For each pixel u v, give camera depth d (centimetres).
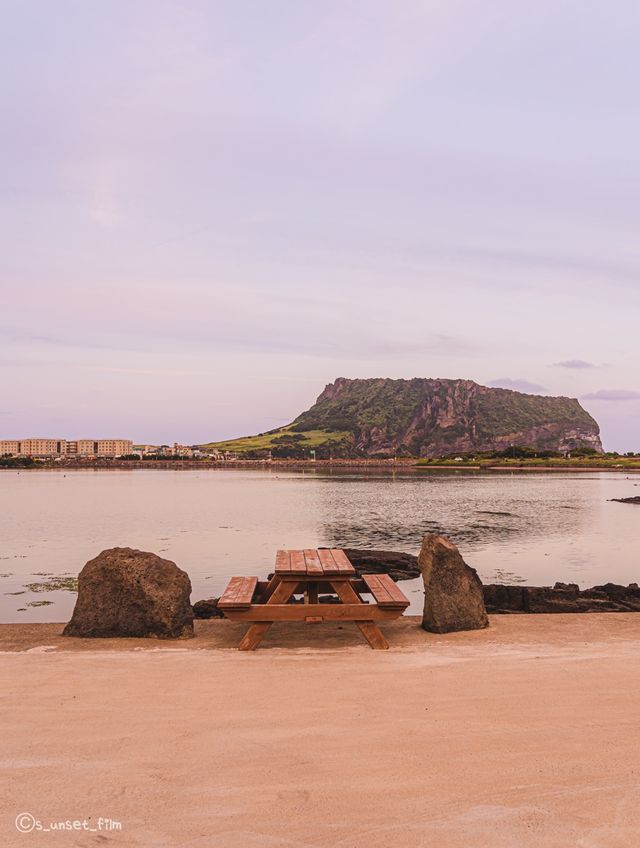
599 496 7719
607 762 438
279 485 12031
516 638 880
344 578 841
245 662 731
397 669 689
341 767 436
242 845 343
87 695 600
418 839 345
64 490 10275
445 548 964
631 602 1642
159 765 441
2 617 1630
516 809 374
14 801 393
